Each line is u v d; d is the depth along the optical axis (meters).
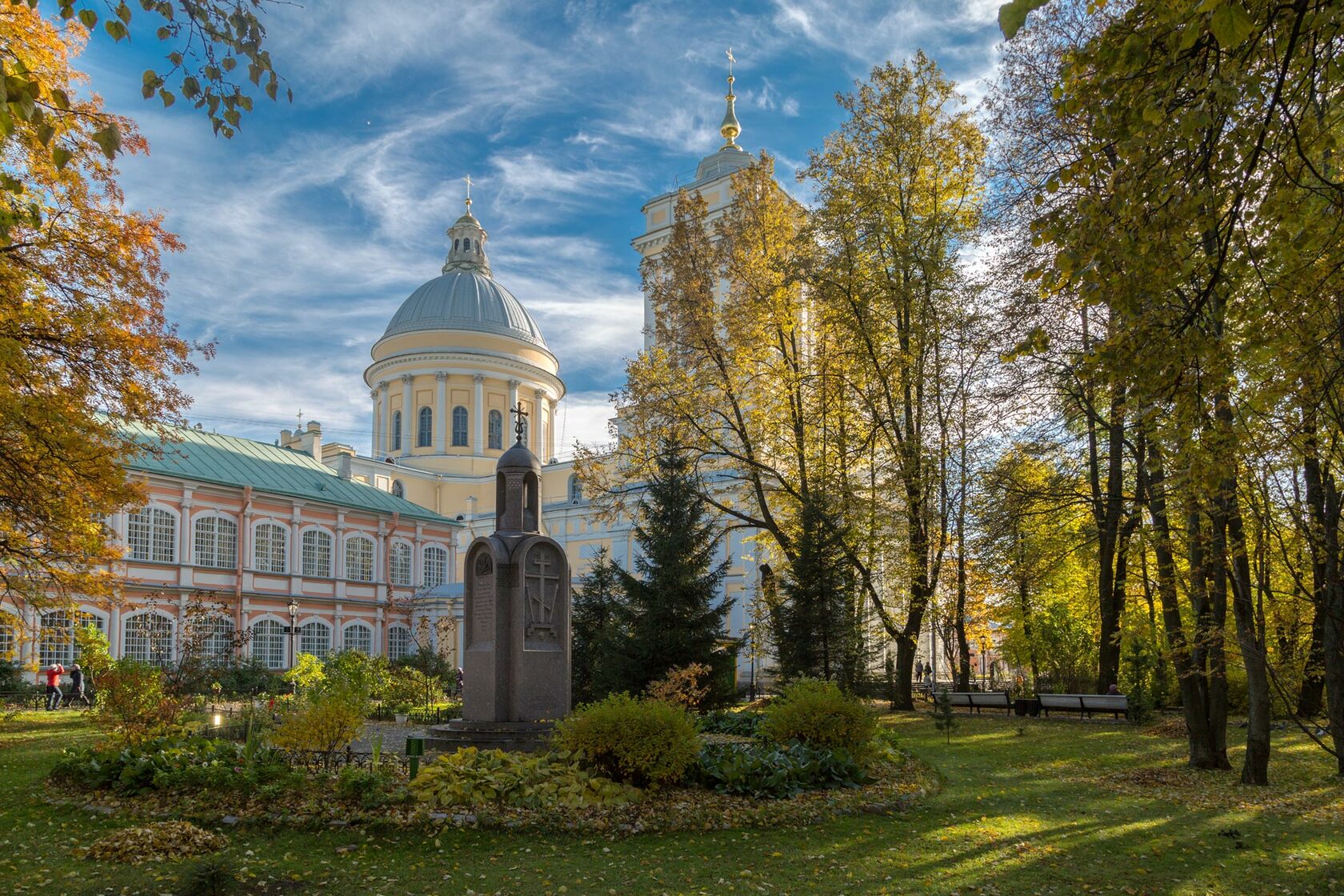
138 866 9.27
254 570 52.25
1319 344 9.38
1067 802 13.39
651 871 9.14
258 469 55.31
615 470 32.84
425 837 10.31
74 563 21.31
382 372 80.56
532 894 8.45
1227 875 9.28
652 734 12.05
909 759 16.59
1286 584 16.62
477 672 16.59
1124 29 7.40
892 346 30.36
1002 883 8.91
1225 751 16.67
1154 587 22.31
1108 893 8.69
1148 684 30.28
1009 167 21.25
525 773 11.74
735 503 45.66
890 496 30.14
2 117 6.18
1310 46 7.41
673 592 25.14
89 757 13.84
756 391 32.19
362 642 57.16
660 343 32.66
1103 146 8.00
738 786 12.28
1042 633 34.88
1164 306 10.93
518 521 17.42
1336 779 15.30
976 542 23.08
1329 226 8.37
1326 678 13.23
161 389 19.78
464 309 81.69
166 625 23.11
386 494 63.00
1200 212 8.98
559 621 16.89
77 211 17.95
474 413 79.31
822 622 25.16
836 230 29.11
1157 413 9.30
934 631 38.81
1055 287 8.78
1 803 12.55
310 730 13.35
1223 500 13.92
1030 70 20.42
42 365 17.50
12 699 34.25
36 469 18.45
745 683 39.12
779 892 8.55
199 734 16.31
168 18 7.17
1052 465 21.97
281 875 8.98
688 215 33.22
